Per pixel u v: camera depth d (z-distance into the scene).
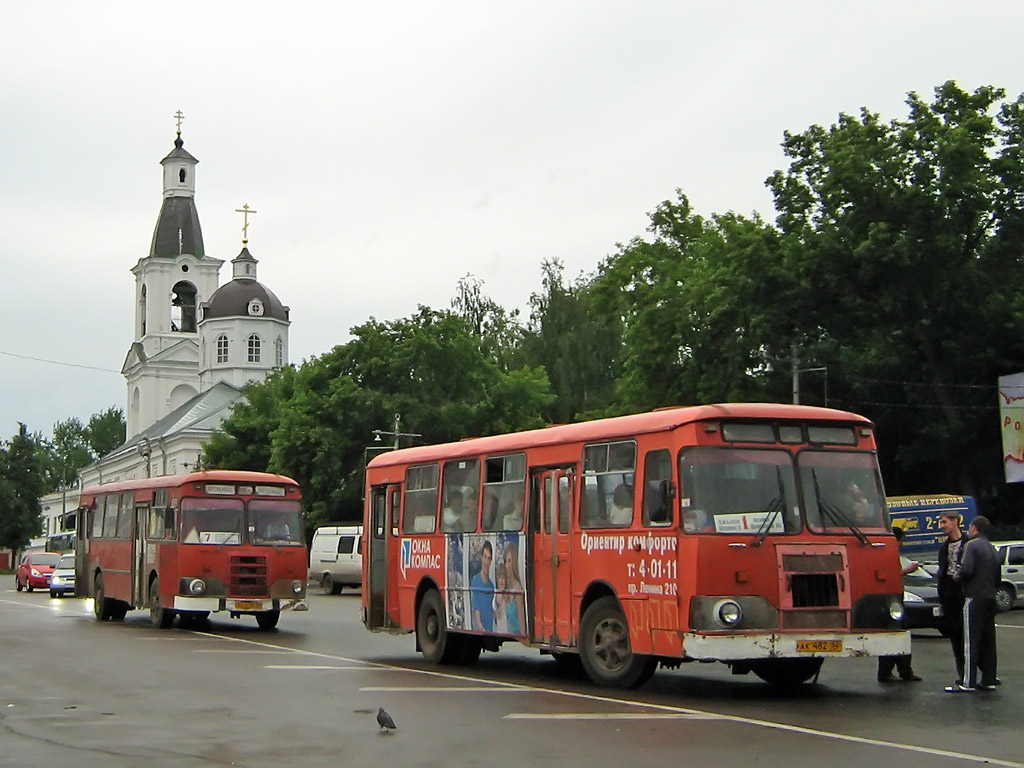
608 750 11.59
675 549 15.48
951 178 46.16
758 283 48.59
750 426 15.79
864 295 48.22
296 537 30.44
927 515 41.28
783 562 15.27
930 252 46.34
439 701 15.45
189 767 10.99
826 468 15.89
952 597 16.62
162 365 124.25
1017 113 47.97
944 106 48.34
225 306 117.62
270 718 14.03
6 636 27.78
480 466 20.23
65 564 53.50
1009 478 46.66
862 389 51.25
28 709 15.02
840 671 19.59
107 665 20.66
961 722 13.40
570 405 79.25
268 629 30.52
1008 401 46.84
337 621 34.12
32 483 121.69
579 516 17.61
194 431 105.44
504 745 11.95
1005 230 47.00
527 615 18.55
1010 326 47.62
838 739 12.17
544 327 82.88
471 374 74.38
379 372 73.38
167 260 125.62
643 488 16.30
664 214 63.53
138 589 32.22
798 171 49.81
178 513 29.80
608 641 16.88
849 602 15.42
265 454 87.00
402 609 22.45
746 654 14.88
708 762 10.91
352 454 72.12
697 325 54.34
